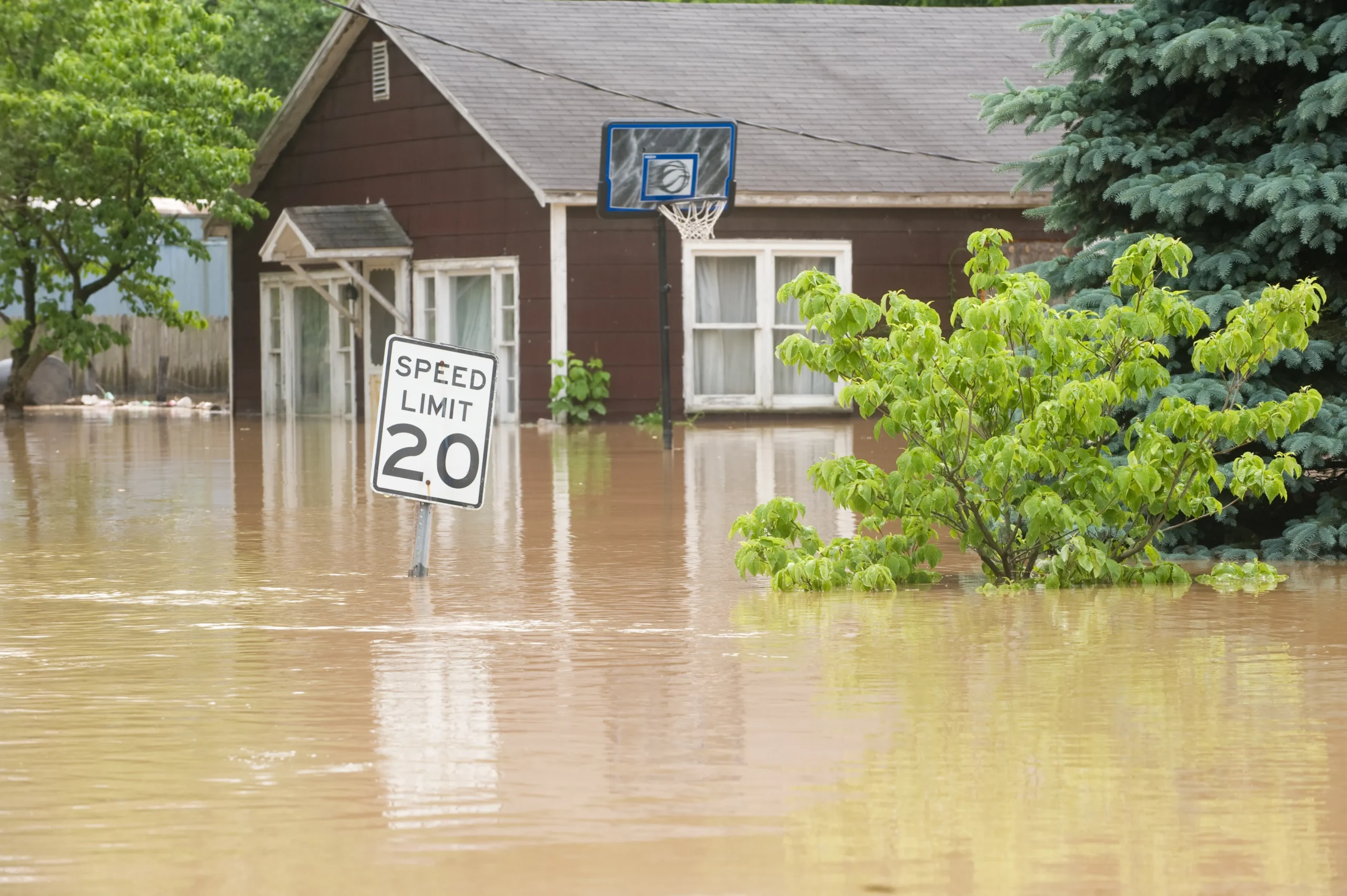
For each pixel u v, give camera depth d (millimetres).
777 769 19531
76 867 16031
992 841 16734
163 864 16094
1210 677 24656
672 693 23703
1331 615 30438
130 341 136750
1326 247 38906
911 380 33469
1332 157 40156
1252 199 38969
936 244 110125
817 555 34750
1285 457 33969
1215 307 38469
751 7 122062
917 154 110688
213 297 157125
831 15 123188
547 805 18078
